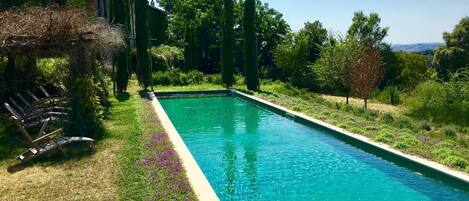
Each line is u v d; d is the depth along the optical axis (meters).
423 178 10.29
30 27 11.40
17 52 11.98
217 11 49.03
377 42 38.31
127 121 14.55
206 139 15.16
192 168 9.05
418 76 35.09
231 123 18.36
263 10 48.38
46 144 10.01
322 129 15.74
